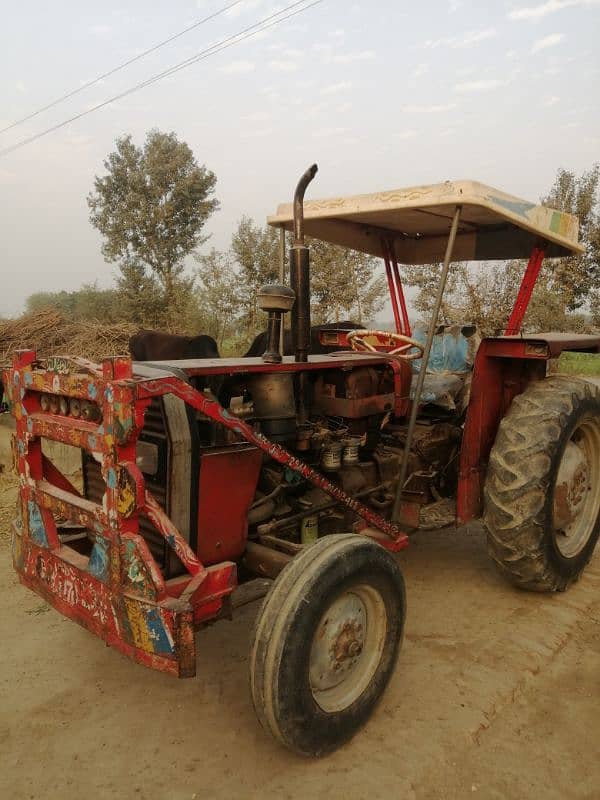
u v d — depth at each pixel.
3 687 2.83
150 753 2.40
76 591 2.37
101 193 25.88
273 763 2.34
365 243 4.36
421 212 3.58
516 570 3.42
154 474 2.47
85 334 8.04
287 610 2.13
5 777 2.28
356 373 3.35
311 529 3.19
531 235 4.10
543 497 3.26
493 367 3.73
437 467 3.96
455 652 3.03
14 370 2.58
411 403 3.81
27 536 2.63
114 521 2.14
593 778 2.22
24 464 2.60
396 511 3.26
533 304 15.41
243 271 16.16
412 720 2.54
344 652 2.37
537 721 2.54
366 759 2.34
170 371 2.48
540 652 3.02
